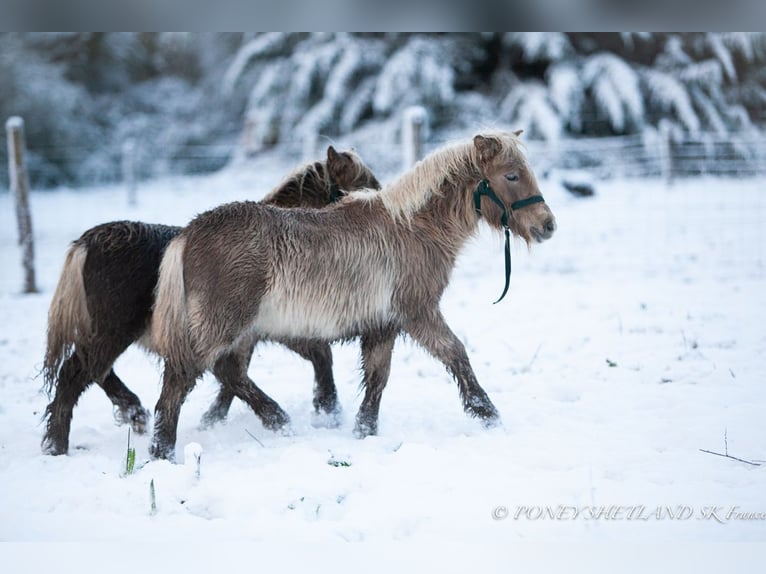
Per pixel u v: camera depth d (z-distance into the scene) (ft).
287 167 112.06
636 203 82.74
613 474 24.49
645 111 107.14
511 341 43.86
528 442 27.50
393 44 114.93
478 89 115.14
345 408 34.19
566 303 52.31
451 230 29.91
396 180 29.96
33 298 60.44
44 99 127.24
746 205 79.25
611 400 32.42
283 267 27.50
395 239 29.17
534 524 21.11
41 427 31.89
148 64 148.05
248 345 29.48
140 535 20.72
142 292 28.25
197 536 20.66
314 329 28.63
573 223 76.79
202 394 36.47
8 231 87.71
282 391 36.60
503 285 58.95
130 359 43.50
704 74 104.22
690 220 75.31
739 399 31.68
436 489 23.49
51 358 27.61
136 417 30.73
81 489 23.80
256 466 26.05
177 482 23.75
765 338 41.34
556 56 104.83
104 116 138.31
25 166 61.46
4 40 129.49
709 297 51.83
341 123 113.09
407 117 58.08
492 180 29.53
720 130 104.12
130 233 28.55
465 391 29.66
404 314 29.48
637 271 60.80
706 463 24.97
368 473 24.64
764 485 23.06
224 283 26.78
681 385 34.06
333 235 28.43
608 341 42.32
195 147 132.16
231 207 27.84
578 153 100.94
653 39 108.37
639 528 20.68
